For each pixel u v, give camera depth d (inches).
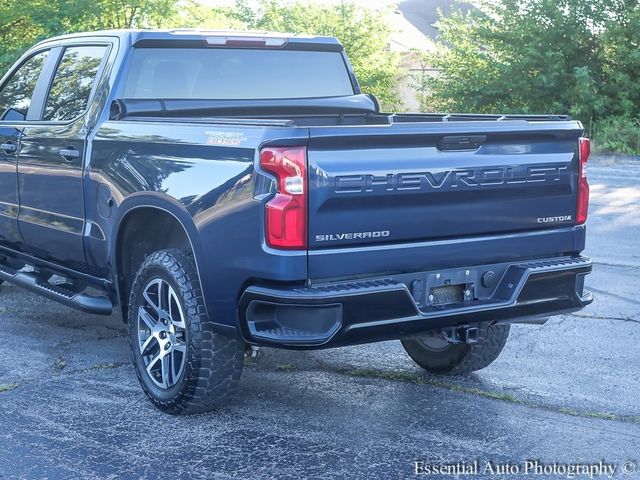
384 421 187.3
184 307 180.2
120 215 198.8
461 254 178.7
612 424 186.5
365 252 166.7
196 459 166.2
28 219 239.9
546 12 1064.2
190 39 223.6
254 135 165.5
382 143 166.7
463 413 192.5
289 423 185.6
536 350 241.4
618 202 534.6
